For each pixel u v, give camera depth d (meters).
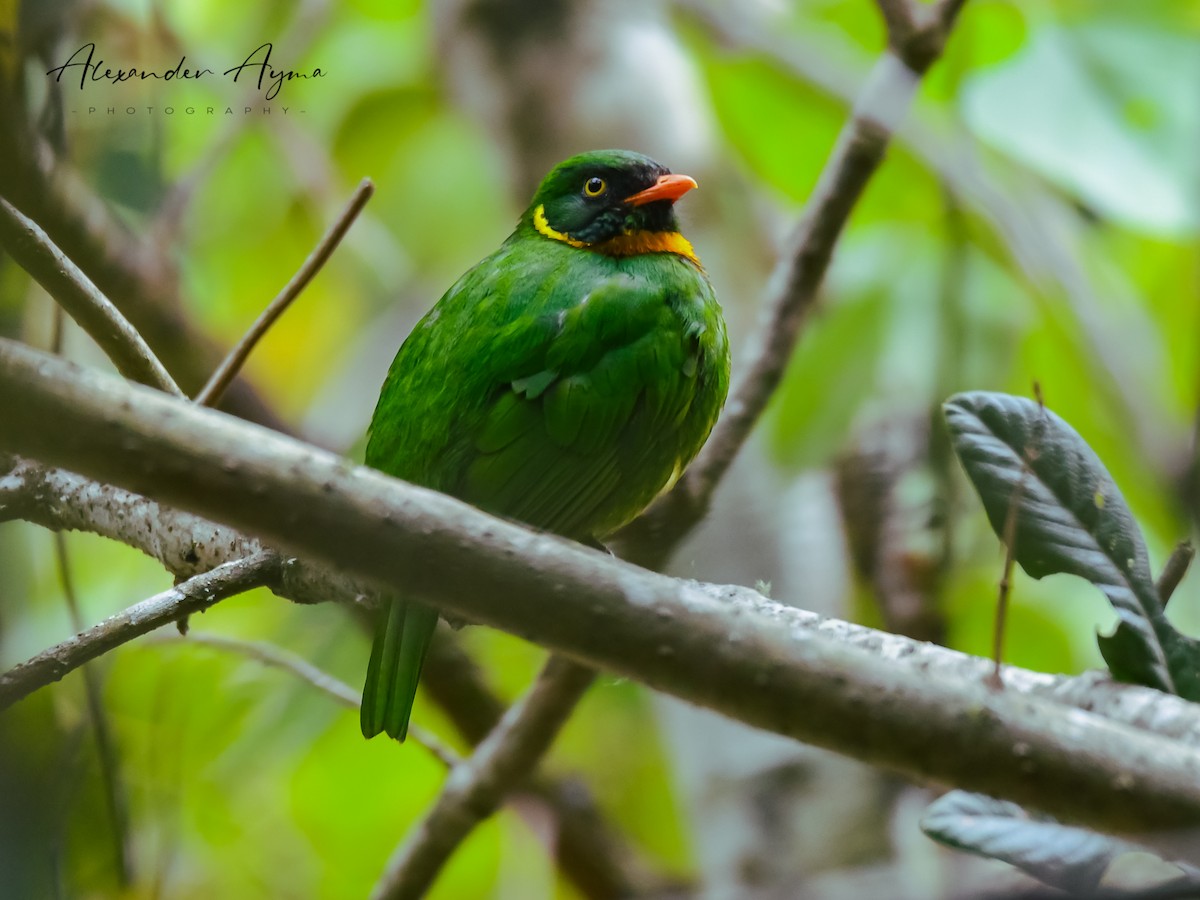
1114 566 5.64
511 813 12.23
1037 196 13.30
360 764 12.50
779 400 11.27
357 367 14.49
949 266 11.37
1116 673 5.58
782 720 4.55
